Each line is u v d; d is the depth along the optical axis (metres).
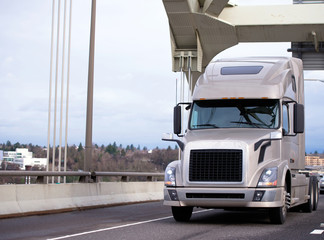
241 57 16.17
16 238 10.34
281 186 13.28
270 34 35.91
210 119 14.22
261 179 12.92
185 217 14.06
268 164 13.20
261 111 14.02
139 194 21.70
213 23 34.31
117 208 18.27
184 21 34.25
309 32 35.47
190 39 35.84
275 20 35.22
